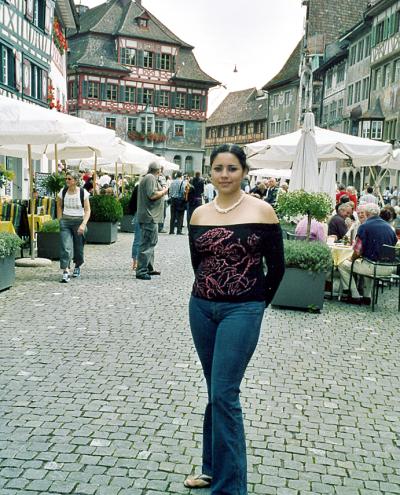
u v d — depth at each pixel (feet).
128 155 66.90
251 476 12.91
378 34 144.87
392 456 14.26
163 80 218.59
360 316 28.99
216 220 11.64
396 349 23.25
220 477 11.09
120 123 214.69
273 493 12.26
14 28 79.25
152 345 22.06
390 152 40.32
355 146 39.78
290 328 25.81
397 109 131.13
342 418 16.33
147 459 13.38
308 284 29.19
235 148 11.65
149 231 35.73
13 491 11.86
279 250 11.62
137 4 218.18
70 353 20.74
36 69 92.68
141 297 30.66
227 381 11.05
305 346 23.06
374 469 13.57
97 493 11.92
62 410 15.85
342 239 39.04
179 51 223.30
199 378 18.71
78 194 34.40
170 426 15.14
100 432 14.62
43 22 94.43
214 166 11.62
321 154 39.86
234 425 11.08
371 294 32.76
